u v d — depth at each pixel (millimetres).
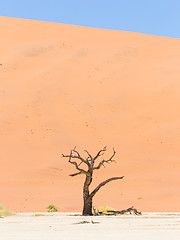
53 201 40844
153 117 60938
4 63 73312
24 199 41219
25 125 57562
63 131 56906
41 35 84688
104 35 86500
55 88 66375
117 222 21906
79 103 63344
